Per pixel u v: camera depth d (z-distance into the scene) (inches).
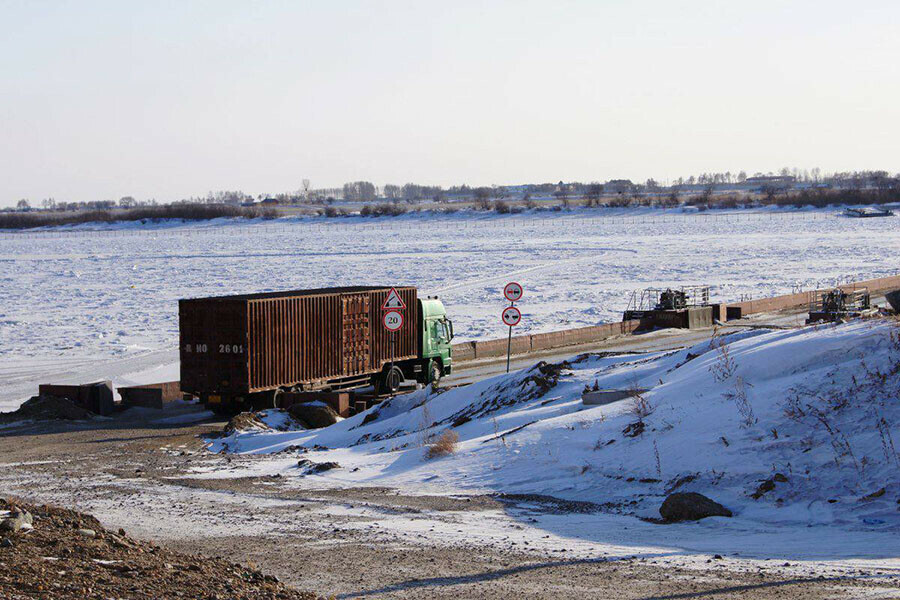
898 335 696.4
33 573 342.3
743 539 504.7
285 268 3863.2
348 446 985.5
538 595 391.5
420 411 1047.0
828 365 708.7
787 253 4131.4
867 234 5393.7
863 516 525.0
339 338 1320.1
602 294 2699.3
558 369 1048.8
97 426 1148.5
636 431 702.5
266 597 354.9
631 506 594.9
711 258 3961.6
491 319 2199.8
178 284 3255.4
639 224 7519.7
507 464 710.5
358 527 556.7
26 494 703.7
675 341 1760.6
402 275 3435.0
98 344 1909.4
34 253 5364.2
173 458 905.5
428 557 473.1
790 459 600.4
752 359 749.9
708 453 634.2
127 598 326.6
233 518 595.2
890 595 375.6
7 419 1160.8
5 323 2256.4
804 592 385.1
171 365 1647.4
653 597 385.1
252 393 1205.1
